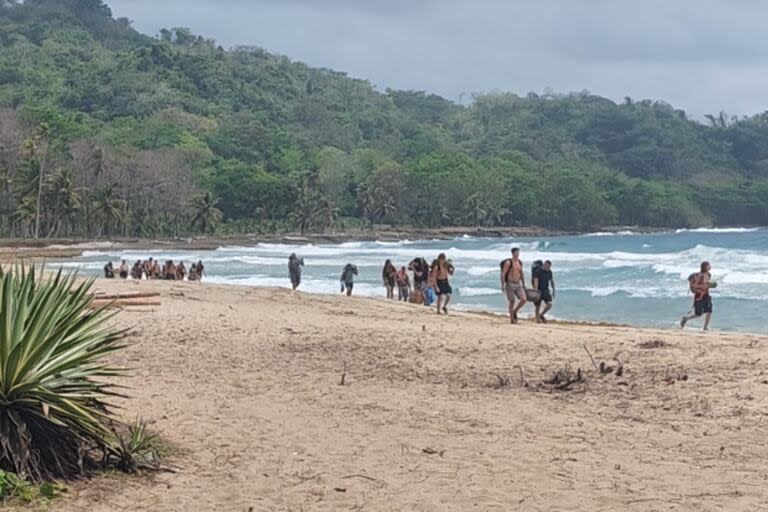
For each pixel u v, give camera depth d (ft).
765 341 47.34
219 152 460.55
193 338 46.37
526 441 25.76
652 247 274.57
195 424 26.58
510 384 34.68
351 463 23.08
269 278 137.80
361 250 262.26
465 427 27.45
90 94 533.14
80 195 299.99
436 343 45.88
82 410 20.38
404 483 21.43
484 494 20.65
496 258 194.29
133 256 220.02
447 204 440.86
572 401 31.45
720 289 109.40
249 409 29.22
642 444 25.52
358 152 501.15
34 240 260.42
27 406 20.02
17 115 345.10
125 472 20.89
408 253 231.50
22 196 282.77
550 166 529.86
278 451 24.02
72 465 20.35
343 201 431.84
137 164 323.37
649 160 623.36
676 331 57.57
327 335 48.70
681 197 524.11
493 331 52.60
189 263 183.62
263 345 44.65
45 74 577.02
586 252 236.84
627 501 20.26
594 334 51.55
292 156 459.73
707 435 26.58
